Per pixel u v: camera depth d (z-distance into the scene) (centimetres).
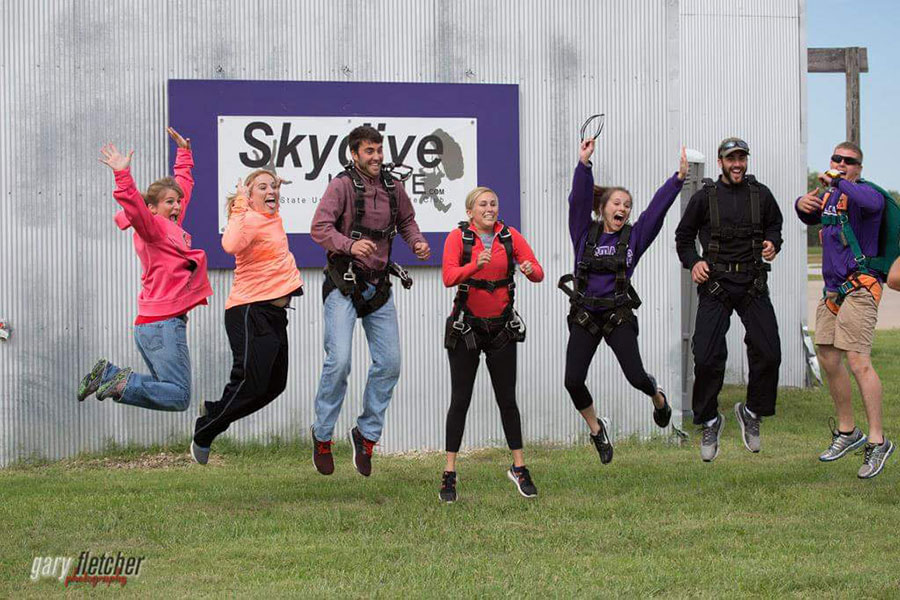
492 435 1680
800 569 941
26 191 1577
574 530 1095
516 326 1230
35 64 1578
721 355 1293
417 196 1661
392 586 900
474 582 914
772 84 2416
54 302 1583
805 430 1811
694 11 2389
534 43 1697
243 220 1204
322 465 1254
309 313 1636
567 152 1703
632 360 1252
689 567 956
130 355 1602
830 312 1341
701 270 1273
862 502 1205
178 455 1596
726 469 1421
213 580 920
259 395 1227
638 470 1420
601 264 1249
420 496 1264
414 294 1662
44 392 1578
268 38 1631
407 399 1664
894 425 1800
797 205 1366
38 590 898
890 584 898
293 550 1020
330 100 1638
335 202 1183
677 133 1730
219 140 1612
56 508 1206
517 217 1684
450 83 1669
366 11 1653
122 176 1195
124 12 1599
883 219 1294
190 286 1272
